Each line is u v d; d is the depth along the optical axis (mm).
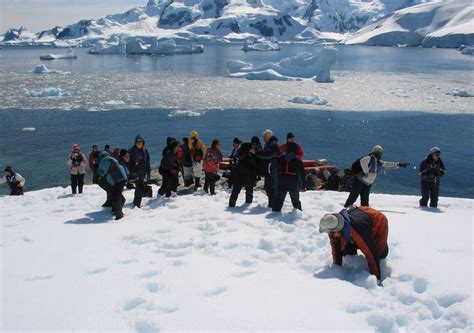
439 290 4812
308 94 53688
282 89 58812
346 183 15555
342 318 4266
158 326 4137
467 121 37469
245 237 7246
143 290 5070
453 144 29797
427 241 6656
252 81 69062
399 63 119875
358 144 29828
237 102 47125
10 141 29297
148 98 49656
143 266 5941
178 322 4215
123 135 31406
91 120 36812
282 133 32875
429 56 164500
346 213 5703
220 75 79375
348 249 5992
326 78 69188
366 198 9625
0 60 153125
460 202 12555
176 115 38656
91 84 64312
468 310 4270
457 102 47500
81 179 14383
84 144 28734
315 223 7934
